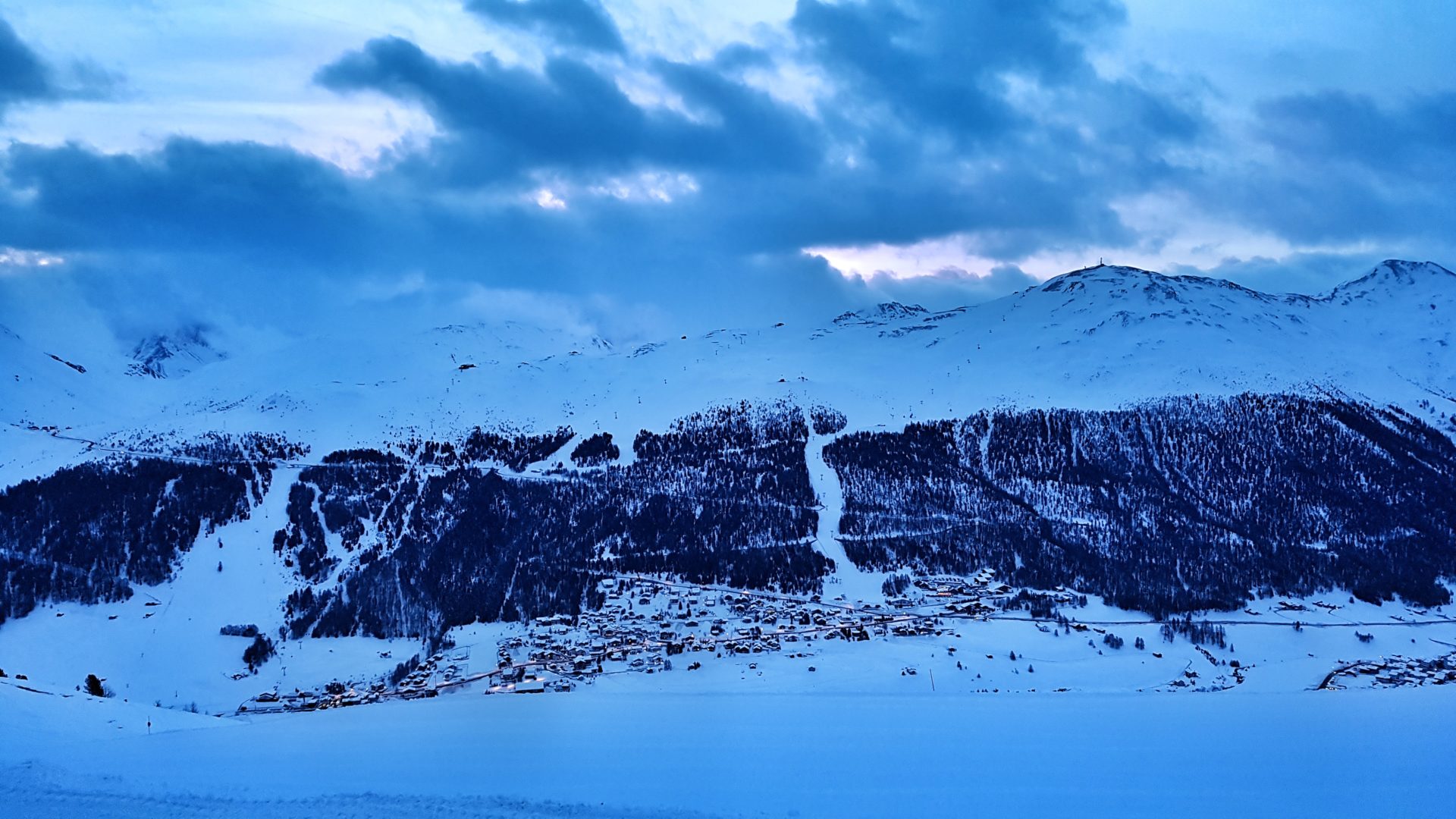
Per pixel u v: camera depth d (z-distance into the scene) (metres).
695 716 146.12
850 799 98.00
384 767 110.12
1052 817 93.38
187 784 102.75
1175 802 97.69
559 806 94.88
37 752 118.25
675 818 91.88
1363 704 154.25
